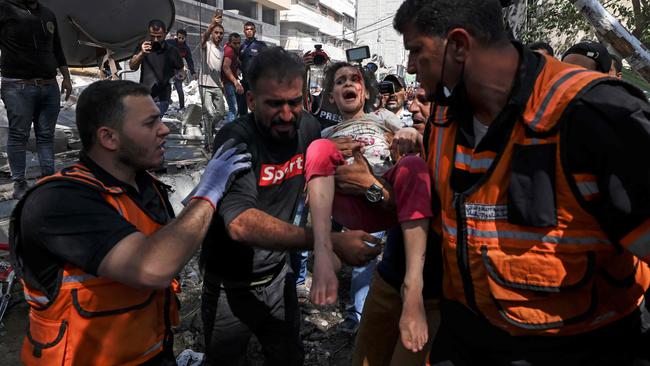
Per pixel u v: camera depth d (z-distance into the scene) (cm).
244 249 218
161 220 190
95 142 174
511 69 125
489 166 130
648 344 134
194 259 461
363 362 219
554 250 121
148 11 735
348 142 177
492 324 139
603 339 133
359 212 185
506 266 127
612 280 129
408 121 545
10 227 164
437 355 156
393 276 208
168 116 1080
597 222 119
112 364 167
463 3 122
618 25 269
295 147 222
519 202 121
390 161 285
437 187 152
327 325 357
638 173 108
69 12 680
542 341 132
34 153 626
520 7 393
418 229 160
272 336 239
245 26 880
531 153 120
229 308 228
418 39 128
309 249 179
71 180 164
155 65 751
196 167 639
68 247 155
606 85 115
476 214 131
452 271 145
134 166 179
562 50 953
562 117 115
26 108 451
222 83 808
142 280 156
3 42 436
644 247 112
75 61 736
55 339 160
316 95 534
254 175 201
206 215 172
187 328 347
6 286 352
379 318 213
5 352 303
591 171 115
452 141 144
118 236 157
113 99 171
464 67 126
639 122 108
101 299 163
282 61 195
